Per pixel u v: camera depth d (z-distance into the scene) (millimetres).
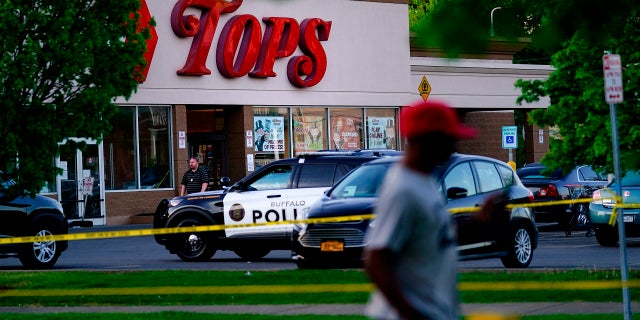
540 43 14711
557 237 74625
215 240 56438
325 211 44094
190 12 93812
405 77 108875
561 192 78688
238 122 97625
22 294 40188
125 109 91312
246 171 97188
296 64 99625
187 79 93688
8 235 53438
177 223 57031
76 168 88562
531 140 124000
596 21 14875
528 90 41125
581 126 39750
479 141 121062
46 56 42438
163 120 93500
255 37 97062
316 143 102562
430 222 14336
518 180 49281
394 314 14523
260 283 41625
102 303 38375
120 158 91250
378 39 107000
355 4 105250
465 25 13320
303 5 101125
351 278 41625
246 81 97062
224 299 38031
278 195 55312
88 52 43188
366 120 106625
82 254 64625
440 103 14547
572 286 34969
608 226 63500
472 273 43188
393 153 56594
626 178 64062
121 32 44875
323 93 102750
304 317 33094
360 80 105562
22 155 43969
